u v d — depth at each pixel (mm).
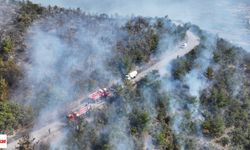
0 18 118438
